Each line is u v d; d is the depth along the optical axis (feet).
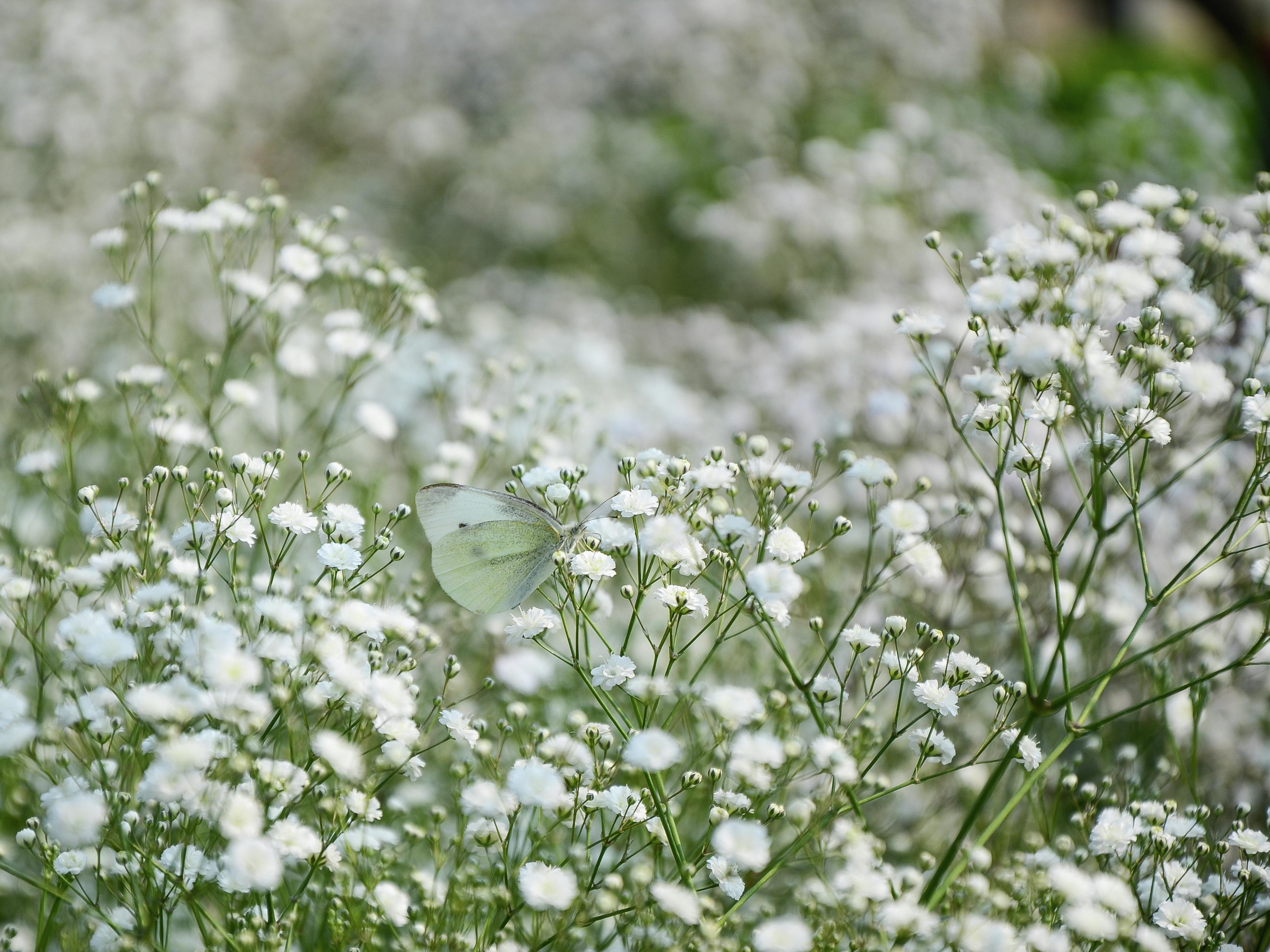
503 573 1.73
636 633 1.92
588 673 1.67
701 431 2.26
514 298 3.00
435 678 1.81
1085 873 1.59
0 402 2.11
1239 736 1.81
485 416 1.86
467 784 1.61
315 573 1.85
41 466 1.75
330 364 2.18
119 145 2.66
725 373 2.68
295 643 1.55
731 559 1.56
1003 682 1.58
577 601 1.62
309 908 1.57
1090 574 1.55
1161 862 1.56
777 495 1.83
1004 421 1.57
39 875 1.59
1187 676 1.75
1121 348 1.67
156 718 1.47
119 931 1.49
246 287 1.82
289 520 1.60
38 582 1.62
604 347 2.35
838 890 1.51
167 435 1.75
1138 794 1.67
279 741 1.59
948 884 1.54
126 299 1.80
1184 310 1.58
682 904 1.47
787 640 1.87
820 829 1.56
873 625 1.83
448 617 1.80
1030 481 1.87
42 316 2.23
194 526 1.58
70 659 1.56
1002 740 1.61
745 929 1.61
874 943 1.50
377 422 1.84
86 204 2.51
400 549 1.61
